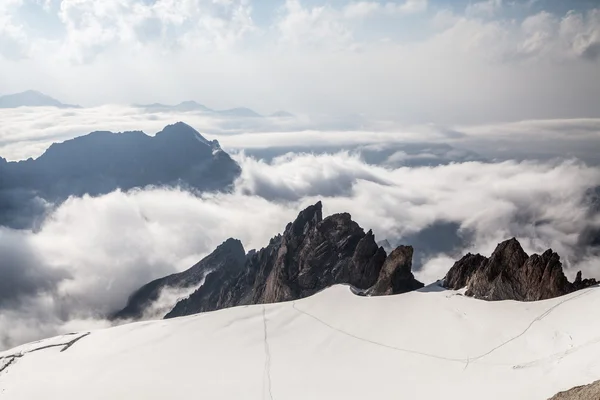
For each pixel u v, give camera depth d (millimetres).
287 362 77312
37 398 72625
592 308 75438
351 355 77562
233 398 68875
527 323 77312
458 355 73312
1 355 87438
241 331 87938
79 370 79625
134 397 70500
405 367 72625
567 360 64000
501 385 63500
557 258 87938
